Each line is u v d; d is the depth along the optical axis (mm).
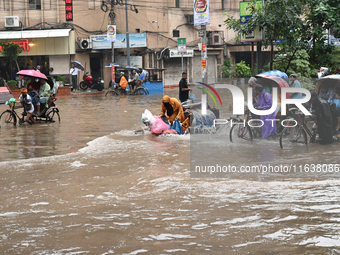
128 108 18328
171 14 36750
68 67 32438
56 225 4395
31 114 13453
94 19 34156
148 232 4152
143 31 34906
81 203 5148
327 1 13211
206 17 22516
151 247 3795
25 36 31375
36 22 32750
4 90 22359
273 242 3850
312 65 14133
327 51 14406
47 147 9289
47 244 3906
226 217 4527
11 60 32938
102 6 34438
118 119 14445
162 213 4707
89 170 6941
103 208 4934
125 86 28359
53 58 32594
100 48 33062
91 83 32438
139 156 7988
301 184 5777
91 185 5992
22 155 8375
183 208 4867
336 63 14383
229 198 5215
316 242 3830
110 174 6629
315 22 13414
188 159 7574
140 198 5309
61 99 24484
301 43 13984
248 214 4605
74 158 7934
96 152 8492
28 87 14180
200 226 4285
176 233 4113
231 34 39969
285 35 13773
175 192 5527
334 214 4551
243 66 36969
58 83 28672
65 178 6434
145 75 28312
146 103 20859
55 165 7359
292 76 10734
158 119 10719
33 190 5781
